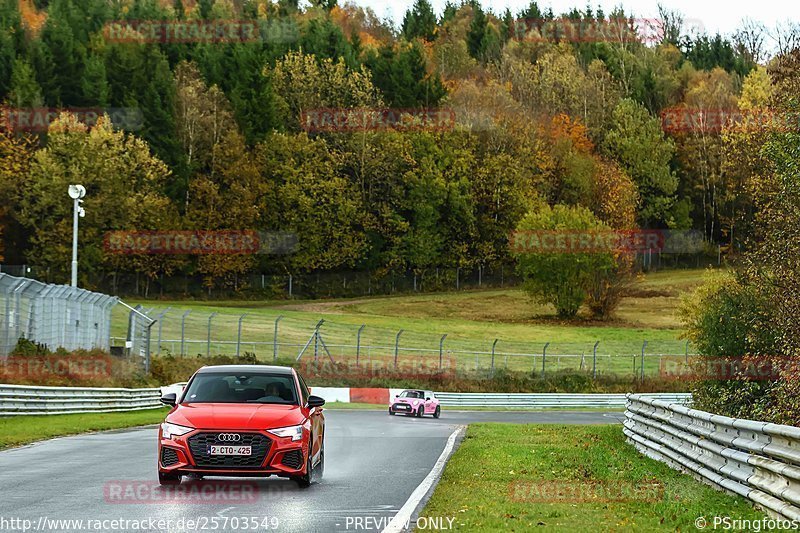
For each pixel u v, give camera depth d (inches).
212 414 925.8
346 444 1594.5
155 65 7834.6
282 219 7603.4
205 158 7682.1
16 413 1930.4
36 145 6884.8
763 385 1766.7
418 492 895.7
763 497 769.6
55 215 6628.9
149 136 7332.7
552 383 4121.6
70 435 1736.0
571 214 6530.5
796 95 1766.7
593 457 1341.0
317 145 7869.1
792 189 1710.1
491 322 6358.3
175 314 5634.8
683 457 1138.7
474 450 1435.8
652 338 5871.1
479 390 3986.2
